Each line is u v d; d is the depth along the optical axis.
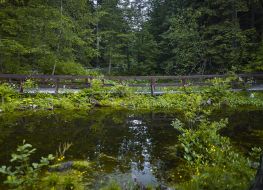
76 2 22.58
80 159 8.68
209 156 8.32
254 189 4.75
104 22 33.88
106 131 12.23
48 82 20.75
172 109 17.70
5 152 9.16
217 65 29.94
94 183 6.91
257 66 24.78
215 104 18.69
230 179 6.23
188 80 25.66
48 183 6.73
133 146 10.08
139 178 7.32
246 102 19.19
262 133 11.70
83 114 15.84
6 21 19.84
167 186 6.82
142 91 21.06
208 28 27.61
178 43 29.97
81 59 25.58
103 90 19.67
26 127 12.57
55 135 11.36
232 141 10.48
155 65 33.91
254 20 28.88
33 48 20.05
